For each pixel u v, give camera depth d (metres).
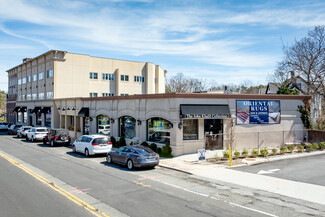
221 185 12.59
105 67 51.28
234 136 22.42
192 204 9.78
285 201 10.27
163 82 66.00
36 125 50.41
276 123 24.39
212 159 18.66
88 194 10.95
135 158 15.84
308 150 21.91
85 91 48.06
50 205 9.57
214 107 21.34
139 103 23.83
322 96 39.78
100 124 30.69
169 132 21.05
